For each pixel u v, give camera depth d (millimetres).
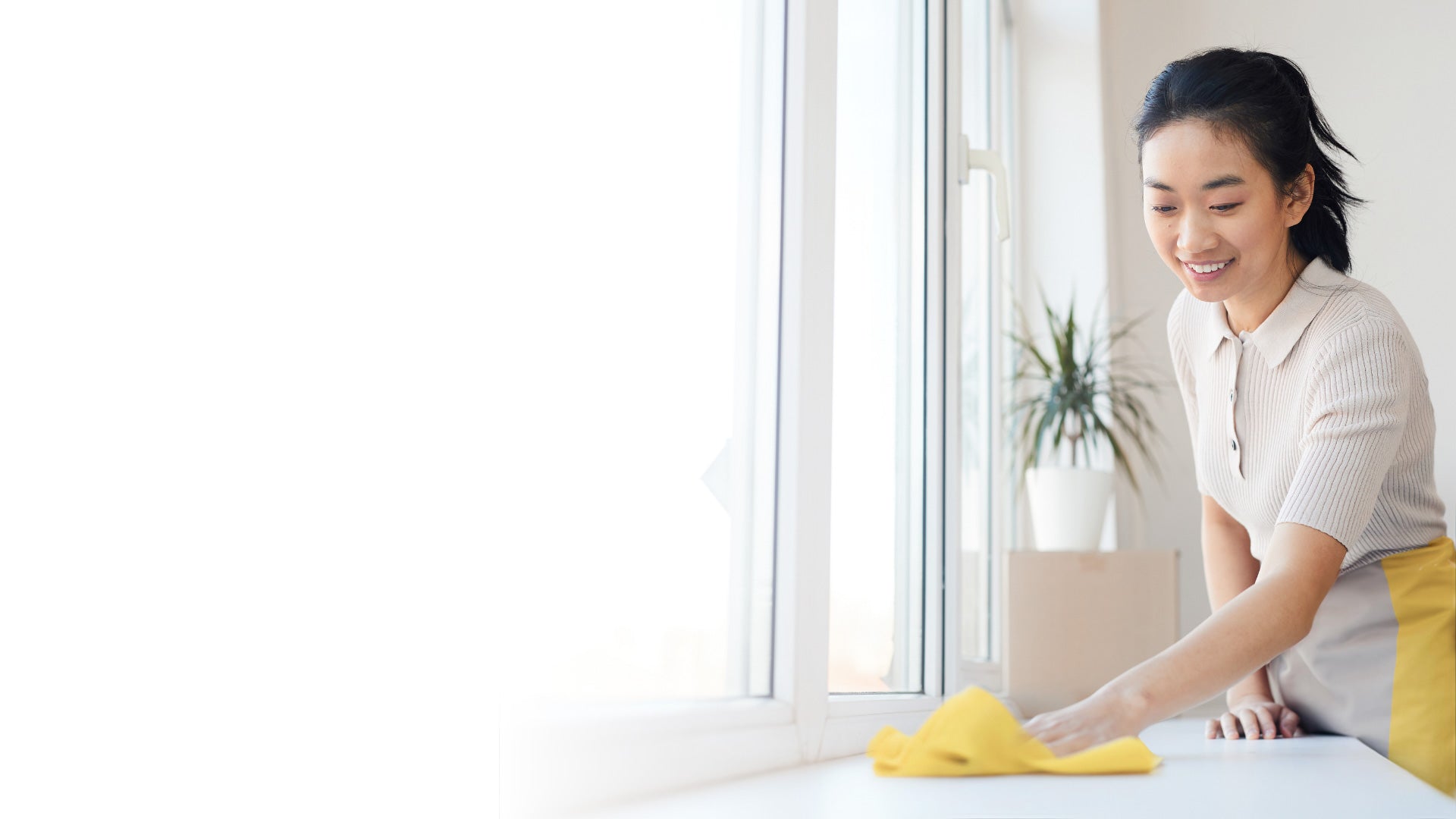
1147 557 2570
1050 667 2598
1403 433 1261
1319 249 1285
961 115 1810
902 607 1680
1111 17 3809
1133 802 718
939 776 850
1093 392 3027
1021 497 3340
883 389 1608
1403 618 1290
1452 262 3354
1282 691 1418
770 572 1029
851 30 1490
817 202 1095
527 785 589
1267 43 3607
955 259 1759
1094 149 3570
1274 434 1309
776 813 665
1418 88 3438
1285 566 1058
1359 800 759
